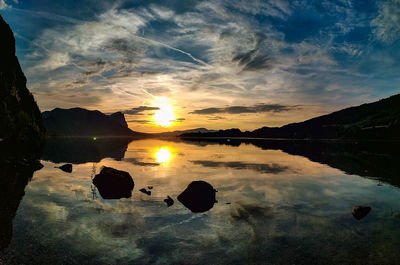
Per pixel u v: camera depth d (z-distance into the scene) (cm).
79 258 796
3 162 2738
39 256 796
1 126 6925
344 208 1399
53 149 5575
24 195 1519
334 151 6425
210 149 6812
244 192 1758
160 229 1060
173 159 3912
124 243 916
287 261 809
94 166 2934
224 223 1146
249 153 5391
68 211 1255
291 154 5231
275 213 1299
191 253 854
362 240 973
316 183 2098
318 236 1010
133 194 1647
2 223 1053
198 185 1561
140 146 8369
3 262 748
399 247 912
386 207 1423
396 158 4450
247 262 800
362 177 2414
